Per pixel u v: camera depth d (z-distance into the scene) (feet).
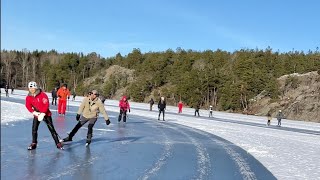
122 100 73.05
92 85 376.07
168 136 51.65
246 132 68.69
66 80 416.46
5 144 33.27
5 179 21.62
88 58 441.27
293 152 42.70
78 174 23.97
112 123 67.62
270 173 28.71
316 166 33.27
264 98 250.78
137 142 42.42
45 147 33.12
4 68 416.87
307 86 241.96
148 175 25.17
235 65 311.27
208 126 77.61
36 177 22.45
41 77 441.68
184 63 339.57
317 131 96.73
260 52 340.39
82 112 36.55
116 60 439.63
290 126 114.11
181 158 33.19
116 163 28.58
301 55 341.21
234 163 32.27
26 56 450.30
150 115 107.86
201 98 276.00
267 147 45.80
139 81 329.93
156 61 357.82
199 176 26.03
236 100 253.24
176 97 288.71
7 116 58.44
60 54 492.95
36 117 31.45
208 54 364.38
